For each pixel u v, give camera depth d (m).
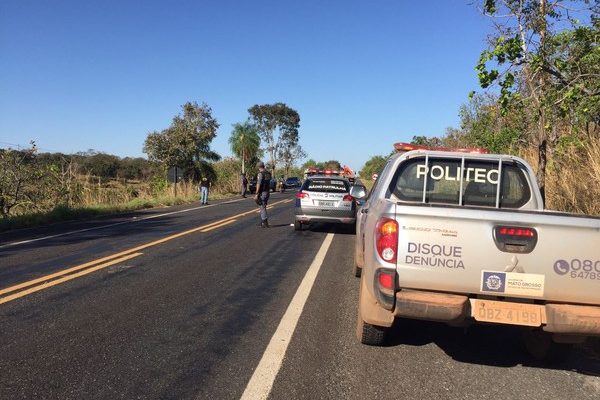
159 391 4.05
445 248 4.23
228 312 6.23
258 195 15.22
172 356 4.79
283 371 4.49
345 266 9.25
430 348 5.18
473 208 4.33
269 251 10.79
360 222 7.44
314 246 11.61
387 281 4.33
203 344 5.11
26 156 20.34
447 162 5.59
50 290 7.17
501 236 4.15
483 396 4.11
